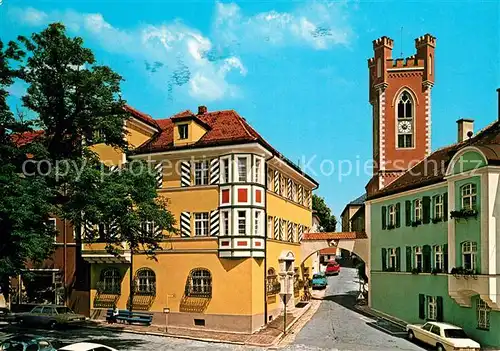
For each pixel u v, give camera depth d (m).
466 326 29.58
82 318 36.12
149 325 36.84
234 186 35.75
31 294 42.41
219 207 36.09
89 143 31.16
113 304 38.66
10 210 23.75
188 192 37.34
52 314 35.38
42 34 28.59
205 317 35.78
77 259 40.47
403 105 57.94
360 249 47.16
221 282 35.69
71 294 40.44
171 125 42.31
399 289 39.28
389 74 58.03
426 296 34.72
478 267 27.80
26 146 26.95
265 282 37.47
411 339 31.48
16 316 36.28
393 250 41.00
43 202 25.50
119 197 28.31
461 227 29.42
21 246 24.41
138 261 38.22
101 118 30.08
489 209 27.19
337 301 51.38
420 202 36.47
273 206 40.66
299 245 49.03
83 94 29.05
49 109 29.14
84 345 20.55
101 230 34.69
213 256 36.06
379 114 58.12
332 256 105.31
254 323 35.09
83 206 27.69
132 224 28.77
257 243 35.66
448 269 30.48
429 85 57.16
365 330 35.34
